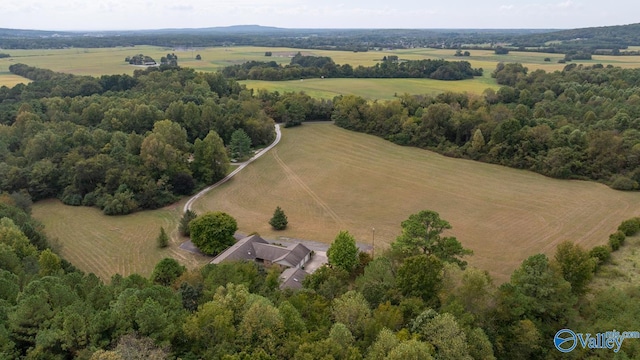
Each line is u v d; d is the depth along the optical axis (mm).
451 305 42656
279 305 43625
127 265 75125
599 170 112125
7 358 34375
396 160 132875
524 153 122875
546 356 43844
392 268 56969
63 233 87688
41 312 38156
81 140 112812
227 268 54281
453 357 36875
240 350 37125
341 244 65250
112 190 102375
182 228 86625
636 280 63312
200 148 115375
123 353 33344
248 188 112812
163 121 122750
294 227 89312
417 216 63281
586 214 91688
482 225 88000
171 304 42125
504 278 67375
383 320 41344
